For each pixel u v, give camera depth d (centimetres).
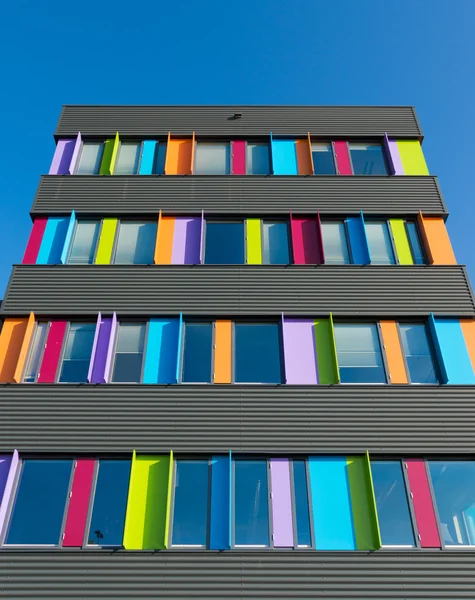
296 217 1878
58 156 2034
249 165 2039
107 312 1633
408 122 2150
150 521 1295
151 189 1930
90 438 1409
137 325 1633
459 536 1308
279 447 1406
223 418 1450
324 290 1698
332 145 2092
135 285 1698
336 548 1275
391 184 1955
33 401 1467
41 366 1541
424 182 1962
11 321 1619
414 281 1722
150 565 1242
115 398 1475
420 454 1406
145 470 1368
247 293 1688
